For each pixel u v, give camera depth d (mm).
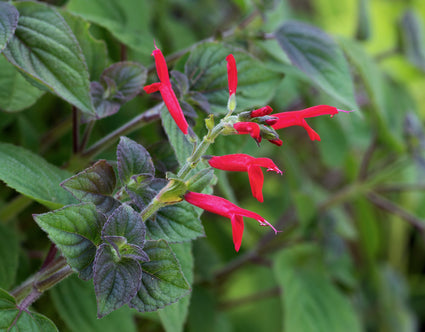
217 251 707
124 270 335
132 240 337
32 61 373
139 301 341
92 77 415
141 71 409
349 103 443
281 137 688
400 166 624
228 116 340
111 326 454
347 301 595
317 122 669
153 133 520
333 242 623
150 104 538
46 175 386
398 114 690
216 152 413
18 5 377
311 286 577
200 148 340
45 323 352
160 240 344
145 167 358
